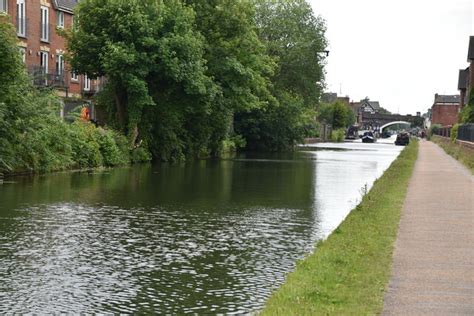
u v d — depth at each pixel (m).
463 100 111.50
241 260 12.23
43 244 13.30
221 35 44.59
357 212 16.22
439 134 114.19
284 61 67.38
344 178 31.08
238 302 9.54
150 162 40.59
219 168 37.06
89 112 47.31
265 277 10.98
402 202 18.34
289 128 67.00
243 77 44.38
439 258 10.61
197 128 46.84
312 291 8.59
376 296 8.27
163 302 9.52
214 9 44.22
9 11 42.28
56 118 31.27
